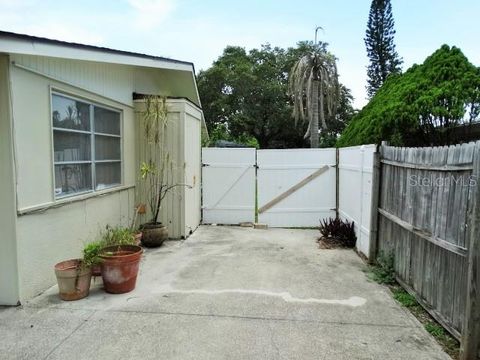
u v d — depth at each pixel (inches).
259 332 111.7
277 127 1019.3
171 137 239.5
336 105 639.1
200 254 205.3
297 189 292.0
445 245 110.3
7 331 110.7
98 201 190.9
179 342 105.0
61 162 157.4
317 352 100.7
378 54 887.7
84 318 120.1
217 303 134.2
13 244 127.3
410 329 115.2
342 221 259.0
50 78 145.4
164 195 234.5
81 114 175.0
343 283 158.6
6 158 124.5
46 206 143.7
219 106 977.5
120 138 221.9
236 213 298.2
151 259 194.1
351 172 239.9
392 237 165.0
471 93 235.3
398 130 250.4
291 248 221.6
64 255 158.1
